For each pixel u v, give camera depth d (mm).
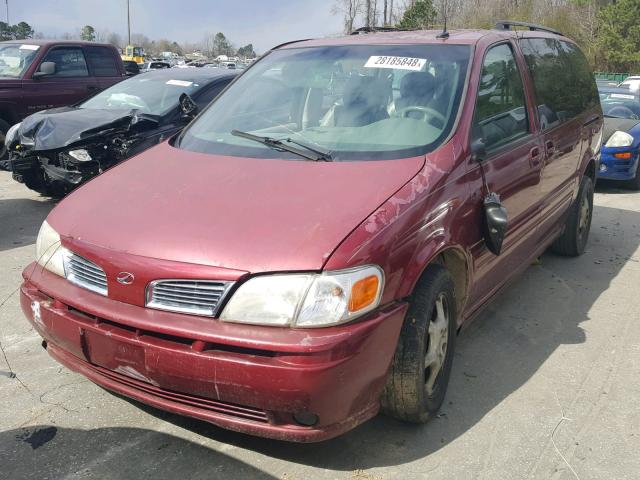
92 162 6438
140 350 2592
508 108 4027
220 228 2691
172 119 6895
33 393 3363
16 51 9977
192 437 3008
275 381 2406
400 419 3057
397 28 4723
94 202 3131
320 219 2680
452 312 3229
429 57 3818
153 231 2752
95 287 2779
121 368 2703
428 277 2969
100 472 2764
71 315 2811
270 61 4328
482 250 3455
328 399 2453
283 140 3494
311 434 2523
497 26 4703
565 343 4125
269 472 2781
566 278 5363
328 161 3229
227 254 2561
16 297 4668
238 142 3600
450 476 2781
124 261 2670
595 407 3355
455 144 3307
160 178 3242
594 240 6570
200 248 2609
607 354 3979
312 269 2484
